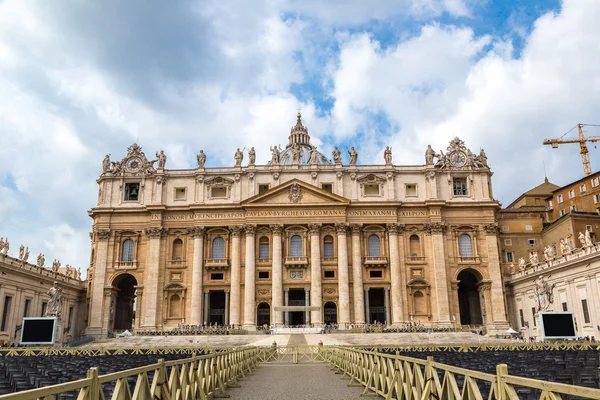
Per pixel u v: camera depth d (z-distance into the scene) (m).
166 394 12.43
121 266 83.38
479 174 87.50
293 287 81.62
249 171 86.56
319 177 86.69
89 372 8.46
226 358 22.17
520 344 45.59
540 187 104.25
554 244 83.75
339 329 76.94
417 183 87.00
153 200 86.31
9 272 62.03
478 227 84.94
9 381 15.98
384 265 82.75
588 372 15.62
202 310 81.50
